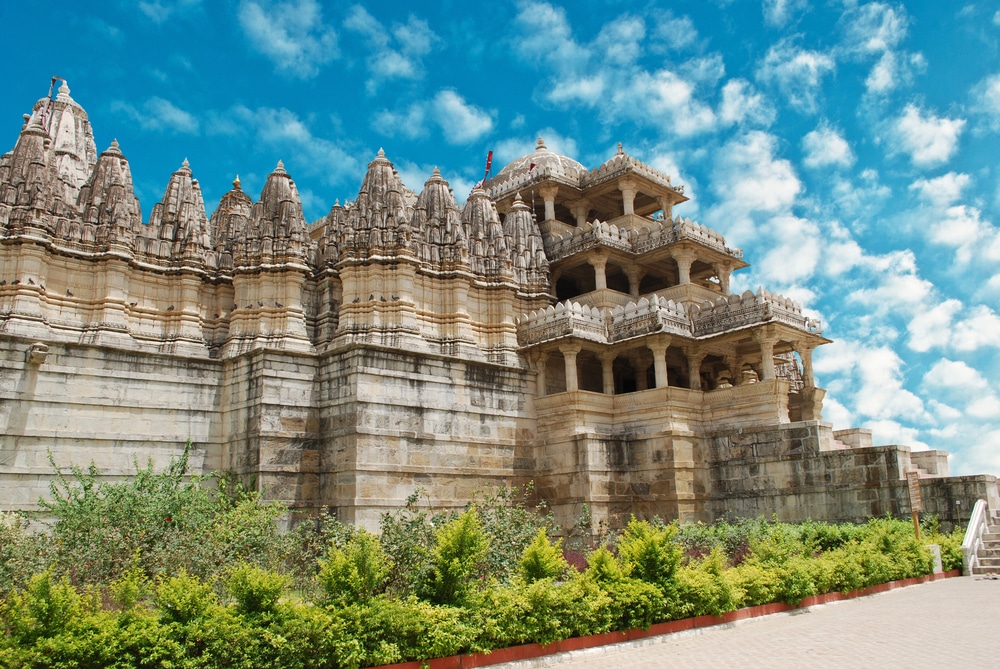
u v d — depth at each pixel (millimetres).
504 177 48938
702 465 31969
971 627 15477
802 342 34531
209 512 20844
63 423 25797
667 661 13352
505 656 13484
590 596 15047
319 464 28812
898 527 24344
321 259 32625
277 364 28688
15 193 27453
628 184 42656
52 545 17406
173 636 11328
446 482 29719
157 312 29844
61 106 41781
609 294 38344
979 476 26609
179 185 32750
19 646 10539
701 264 42625
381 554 14375
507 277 35125
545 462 32625
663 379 32125
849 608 19062
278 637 11594
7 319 25734
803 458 29422
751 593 18062
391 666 12391
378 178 32781
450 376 31062
